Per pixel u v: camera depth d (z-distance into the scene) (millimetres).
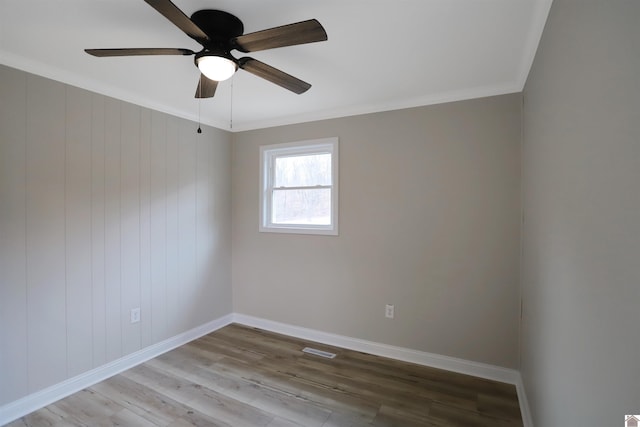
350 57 2006
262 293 3572
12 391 2010
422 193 2736
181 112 3121
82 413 2066
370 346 2957
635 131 656
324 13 1543
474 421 2000
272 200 3568
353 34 1736
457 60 2033
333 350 3025
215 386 2391
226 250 3684
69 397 2244
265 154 3549
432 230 2703
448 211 2641
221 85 2480
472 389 2352
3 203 1974
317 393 2301
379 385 2410
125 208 2664
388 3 1464
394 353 2850
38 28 1684
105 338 2521
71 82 2289
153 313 2891
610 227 792
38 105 2121
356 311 3031
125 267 2666
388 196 2873
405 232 2807
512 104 2428
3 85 1964
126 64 2113
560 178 1263
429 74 2250
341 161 3086
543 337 1566
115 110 2580
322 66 2135
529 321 1991
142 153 2791
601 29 844
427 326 2725
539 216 1690
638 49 640
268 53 1958
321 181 3301
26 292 2078
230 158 3730
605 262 824
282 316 3445
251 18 1578
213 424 1965
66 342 2279
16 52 1949
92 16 1577
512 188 2430
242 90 2582
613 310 774
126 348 2670
